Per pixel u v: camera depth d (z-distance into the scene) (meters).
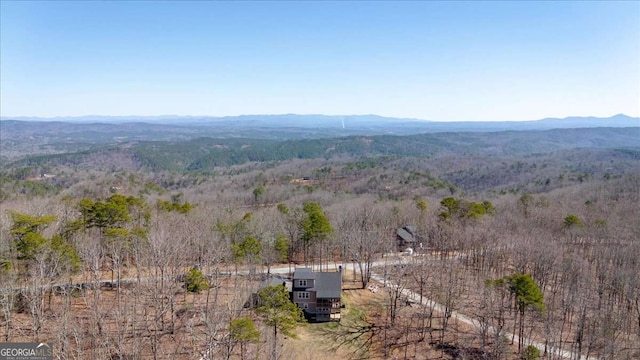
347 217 110.75
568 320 68.69
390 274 79.88
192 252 80.88
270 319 55.19
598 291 73.81
